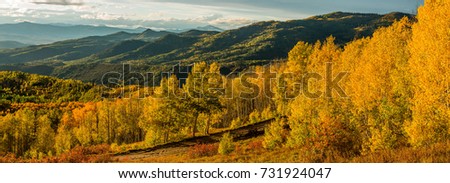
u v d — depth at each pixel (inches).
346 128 965.8
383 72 995.9
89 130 3100.4
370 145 871.1
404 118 910.4
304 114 1177.4
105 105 3267.7
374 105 999.6
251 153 1366.9
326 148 913.5
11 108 5772.6
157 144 2226.9
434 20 771.4
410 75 903.1
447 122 721.6
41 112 5073.8
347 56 1544.0
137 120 3043.8
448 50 706.2
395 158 653.3
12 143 2871.6
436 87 722.8
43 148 2716.5
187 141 2199.8
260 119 2564.0
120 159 1743.4
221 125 3422.7
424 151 637.9
